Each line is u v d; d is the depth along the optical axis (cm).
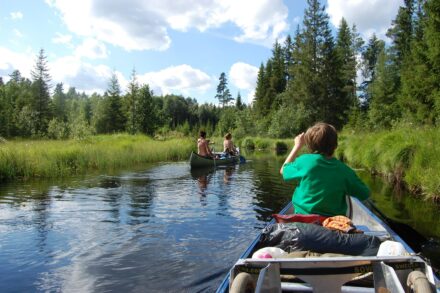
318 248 278
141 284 380
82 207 726
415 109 2547
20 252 473
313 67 4688
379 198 799
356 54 5316
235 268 218
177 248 486
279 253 266
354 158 1477
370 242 276
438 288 225
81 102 9819
